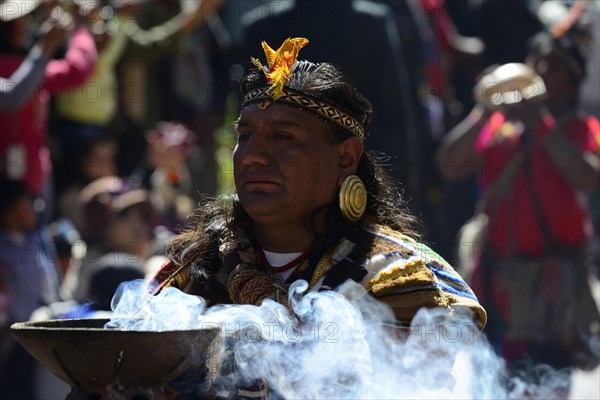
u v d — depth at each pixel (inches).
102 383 264.8
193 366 269.9
